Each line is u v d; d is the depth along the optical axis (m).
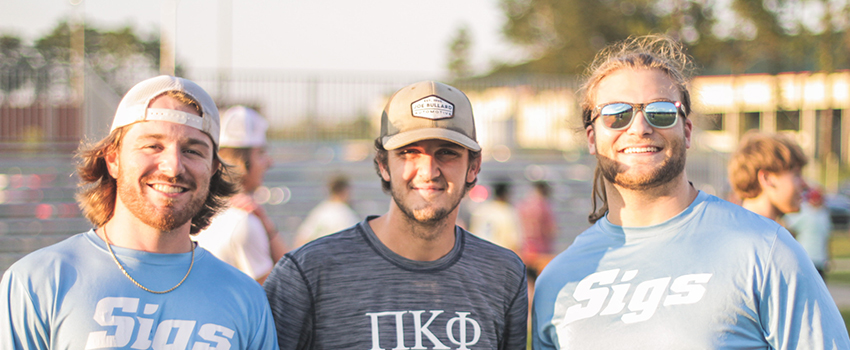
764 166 3.05
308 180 11.70
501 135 13.30
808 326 1.82
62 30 22.30
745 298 1.89
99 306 1.74
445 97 2.14
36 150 11.88
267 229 3.00
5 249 9.33
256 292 1.98
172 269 1.87
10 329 1.69
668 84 2.12
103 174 1.98
